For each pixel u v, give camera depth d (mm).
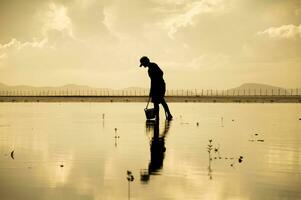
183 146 13672
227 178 8664
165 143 14508
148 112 25406
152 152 12344
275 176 8867
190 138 16000
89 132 18469
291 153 12172
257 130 19703
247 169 9641
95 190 7672
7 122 24984
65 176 8891
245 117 30875
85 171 9438
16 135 17234
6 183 8234
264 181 8391
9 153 12211
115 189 7746
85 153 12172
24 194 7383
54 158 11266
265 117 31062
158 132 18375
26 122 24969
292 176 8844
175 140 15391
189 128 20453
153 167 9930
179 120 26469
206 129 19984
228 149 13055
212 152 12383
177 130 19344
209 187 7871
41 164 10344
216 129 20062
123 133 17906
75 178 8688
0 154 12016
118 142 14758
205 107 54625
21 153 12211
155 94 25219
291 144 14344
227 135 17281
